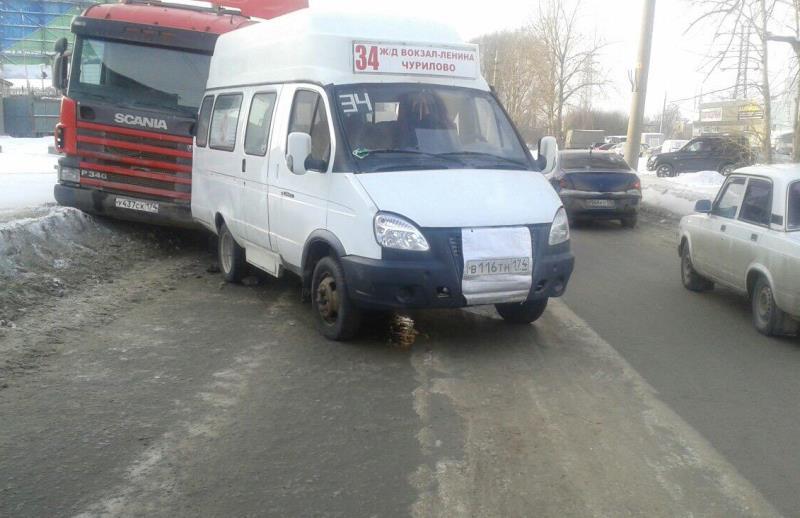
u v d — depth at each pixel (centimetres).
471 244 621
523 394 570
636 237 1487
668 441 491
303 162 677
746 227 791
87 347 655
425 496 412
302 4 1270
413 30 755
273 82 800
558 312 830
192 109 1080
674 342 722
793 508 407
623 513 399
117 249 1054
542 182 705
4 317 708
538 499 412
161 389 562
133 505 395
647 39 2225
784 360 670
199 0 1220
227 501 402
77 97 1060
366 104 697
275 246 782
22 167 2094
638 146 2289
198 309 800
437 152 692
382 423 509
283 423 506
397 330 727
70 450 457
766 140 1698
